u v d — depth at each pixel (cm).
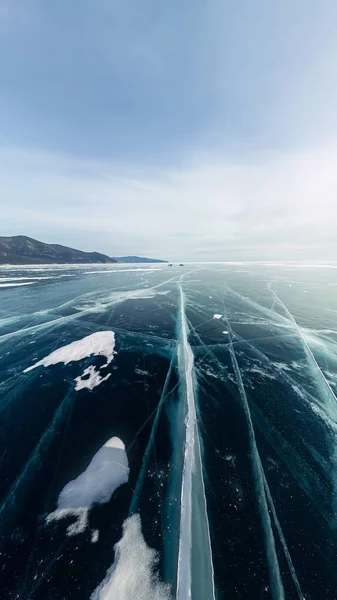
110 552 363
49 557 358
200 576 336
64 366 971
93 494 452
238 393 784
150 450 557
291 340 1234
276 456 541
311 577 337
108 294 2478
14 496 453
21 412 698
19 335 1316
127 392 791
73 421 658
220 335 1307
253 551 365
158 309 1873
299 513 421
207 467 511
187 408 709
